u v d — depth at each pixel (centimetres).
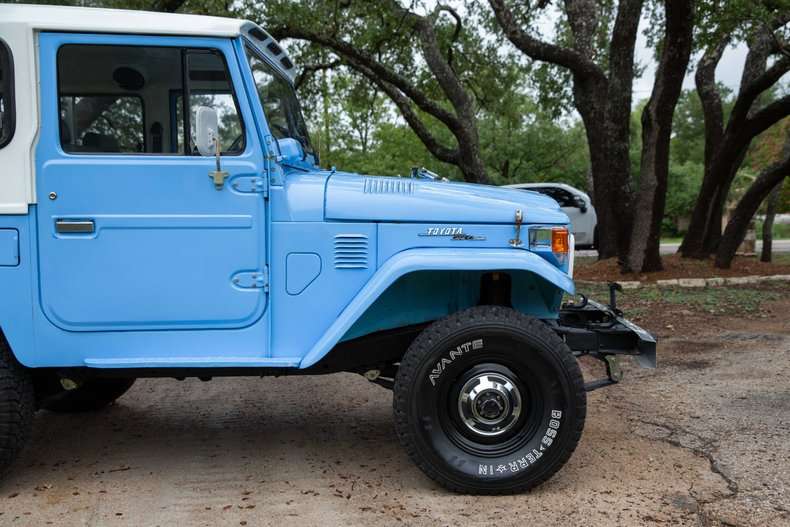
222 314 340
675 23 962
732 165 1252
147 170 332
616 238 1279
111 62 334
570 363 332
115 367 332
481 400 337
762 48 1170
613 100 1115
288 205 343
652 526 305
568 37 1645
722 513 317
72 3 811
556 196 1700
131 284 334
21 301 329
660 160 1100
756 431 429
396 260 340
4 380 338
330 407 504
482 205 354
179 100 340
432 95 1775
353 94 1795
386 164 2839
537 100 1889
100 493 349
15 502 338
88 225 330
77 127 334
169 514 323
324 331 346
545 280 370
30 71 324
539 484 341
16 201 326
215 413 492
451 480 335
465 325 332
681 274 1152
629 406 487
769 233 1442
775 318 808
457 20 1625
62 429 457
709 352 650
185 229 336
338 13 1341
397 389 336
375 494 345
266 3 1244
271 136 345
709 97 1353
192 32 333
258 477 370
